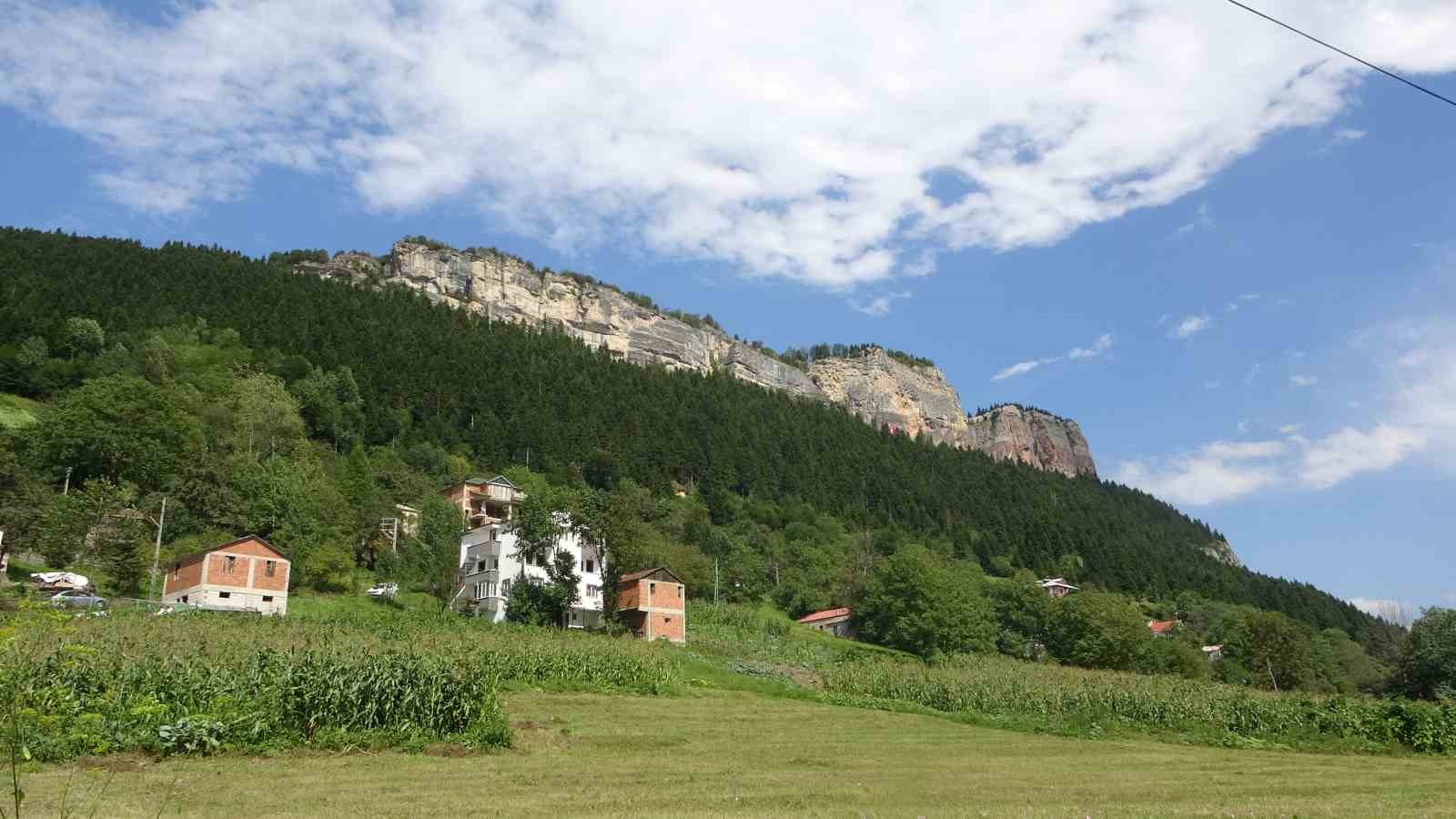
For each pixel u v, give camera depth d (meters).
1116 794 19.95
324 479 103.56
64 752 19.12
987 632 107.06
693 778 20.56
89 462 89.88
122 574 69.62
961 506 198.50
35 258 149.38
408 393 152.62
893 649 102.94
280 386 127.38
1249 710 40.59
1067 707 44.25
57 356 123.50
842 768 23.41
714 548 126.56
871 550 155.00
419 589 88.75
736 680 50.56
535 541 79.62
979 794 19.39
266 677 24.36
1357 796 20.52
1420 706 38.94
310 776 19.16
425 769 20.64
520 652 45.53
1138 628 105.75
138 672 23.58
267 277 179.38
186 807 15.67
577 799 17.31
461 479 131.88
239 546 67.19
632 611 80.25
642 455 164.38
